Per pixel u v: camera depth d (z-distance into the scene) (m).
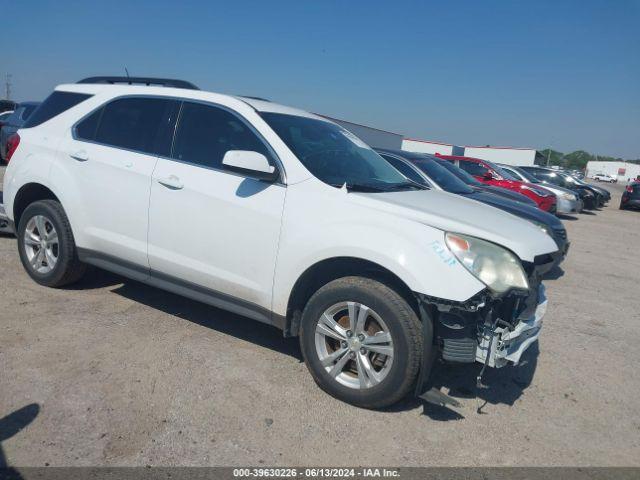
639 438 3.26
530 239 3.32
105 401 3.11
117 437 2.79
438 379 3.82
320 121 4.46
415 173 7.73
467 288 2.93
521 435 3.18
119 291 4.97
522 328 3.18
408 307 3.08
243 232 3.60
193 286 3.95
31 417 2.89
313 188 3.46
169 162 4.01
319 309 3.35
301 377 3.63
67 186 4.48
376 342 3.17
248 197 3.60
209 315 4.59
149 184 4.04
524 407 3.54
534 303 3.29
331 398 3.38
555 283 7.30
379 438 3.00
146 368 3.55
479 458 2.91
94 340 3.89
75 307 4.47
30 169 4.73
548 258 3.48
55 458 2.59
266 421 3.07
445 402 3.06
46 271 4.76
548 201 12.80
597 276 8.02
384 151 8.10
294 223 3.41
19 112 13.56
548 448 3.07
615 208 24.98
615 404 3.70
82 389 3.21
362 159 4.25
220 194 3.70
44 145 4.72
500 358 3.06
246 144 3.78
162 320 4.38
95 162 4.36
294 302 3.52
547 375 4.09
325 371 3.36
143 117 4.30
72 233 4.57
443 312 3.03
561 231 7.22
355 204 3.32
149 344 3.91
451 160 13.46
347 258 3.26
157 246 4.04
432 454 2.90
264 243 3.52
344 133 4.59
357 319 3.23
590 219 17.86
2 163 14.70
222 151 3.85
